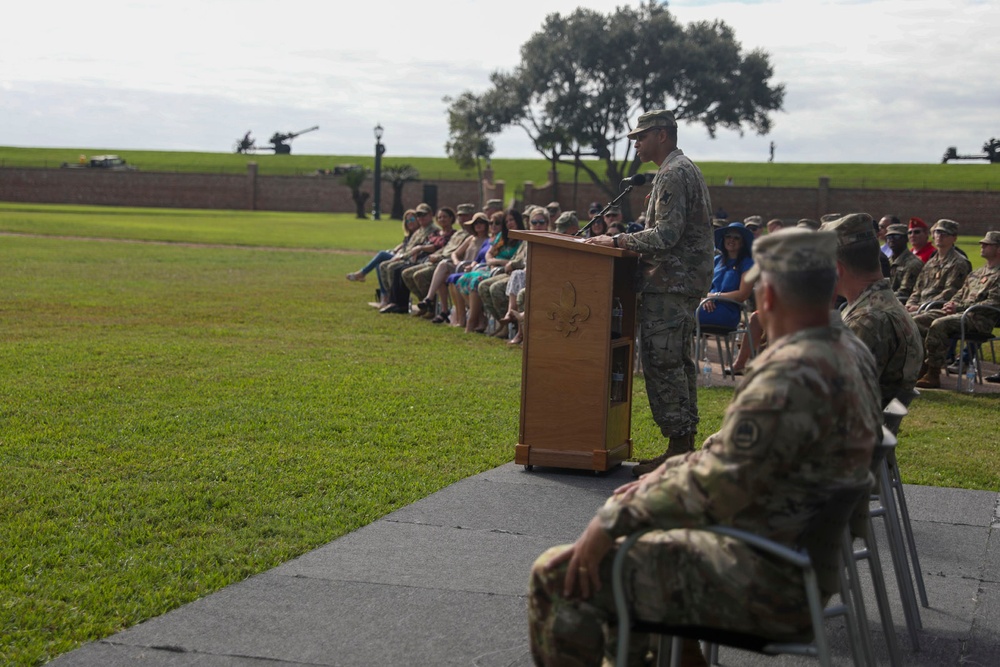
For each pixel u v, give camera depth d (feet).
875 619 14.39
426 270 48.78
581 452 21.35
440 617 13.91
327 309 52.11
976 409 30.63
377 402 28.60
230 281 66.44
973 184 237.86
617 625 9.33
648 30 200.85
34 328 42.11
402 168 224.53
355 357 36.81
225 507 18.56
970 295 34.73
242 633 13.23
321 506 18.83
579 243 20.74
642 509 8.66
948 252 36.63
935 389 34.27
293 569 15.61
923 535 18.33
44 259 78.54
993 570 16.51
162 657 12.44
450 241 49.08
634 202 212.84
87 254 85.56
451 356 37.58
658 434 26.18
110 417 25.55
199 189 261.24
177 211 220.02
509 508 19.07
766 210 223.92
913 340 14.35
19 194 260.21
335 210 258.98
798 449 8.33
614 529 8.73
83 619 13.42
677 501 8.55
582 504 19.45
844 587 10.96
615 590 8.87
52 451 22.00
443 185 253.44
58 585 14.49
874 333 14.23
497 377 33.19
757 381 8.50
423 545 16.89
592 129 206.18
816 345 8.55
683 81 204.54
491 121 210.18
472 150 213.46
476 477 21.18
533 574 9.29
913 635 13.32
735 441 8.39
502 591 14.92
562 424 21.42
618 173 210.59
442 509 18.92
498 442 24.31
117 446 22.74
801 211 222.48
